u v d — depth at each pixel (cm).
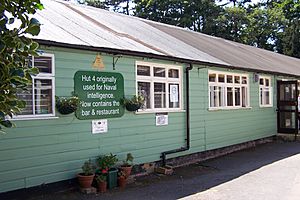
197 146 1174
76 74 792
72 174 780
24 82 245
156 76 1015
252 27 4300
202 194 754
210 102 1257
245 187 807
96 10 1280
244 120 1473
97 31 959
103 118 851
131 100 903
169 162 1054
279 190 769
